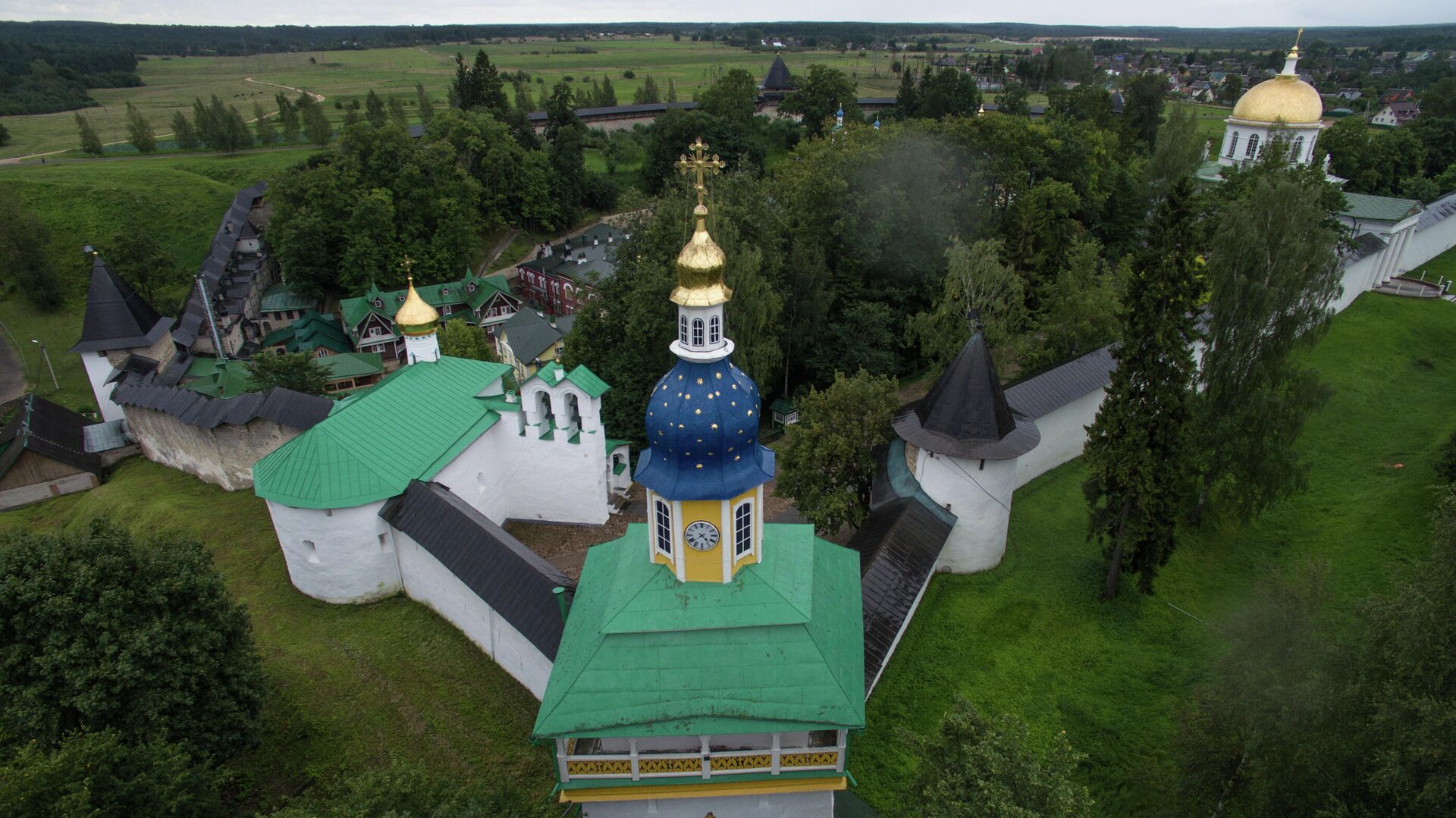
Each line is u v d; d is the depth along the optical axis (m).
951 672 35.00
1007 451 37.25
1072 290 57.28
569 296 112.00
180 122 159.00
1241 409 40.38
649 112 188.50
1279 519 45.56
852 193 73.81
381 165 111.81
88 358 74.06
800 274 68.94
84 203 121.44
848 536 45.03
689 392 22.91
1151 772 30.89
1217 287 39.88
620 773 24.19
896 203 73.25
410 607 38.03
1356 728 22.62
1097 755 31.78
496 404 44.69
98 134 174.75
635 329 59.56
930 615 38.03
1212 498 43.56
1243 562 42.44
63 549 25.97
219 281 101.62
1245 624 27.58
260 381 62.59
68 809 20.12
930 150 75.88
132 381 68.38
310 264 106.62
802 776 24.42
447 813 19.84
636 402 60.62
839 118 121.31
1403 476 47.47
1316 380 40.22
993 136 80.25
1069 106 127.75
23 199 119.75
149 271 98.00
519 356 92.31
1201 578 41.28
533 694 32.97
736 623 24.22
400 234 110.69
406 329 46.78
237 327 98.12
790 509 50.31
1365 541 41.47
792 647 24.25
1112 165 92.69
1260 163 68.25
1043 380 48.94
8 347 95.25
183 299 107.75
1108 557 38.94
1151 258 33.12
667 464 23.81
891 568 35.19
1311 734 23.11
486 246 128.50
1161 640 37.19
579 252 118.62
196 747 26.28
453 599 35.84
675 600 24.66
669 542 25.06
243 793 29.08
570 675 24.19
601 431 45.69
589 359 65.62
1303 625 25.64
